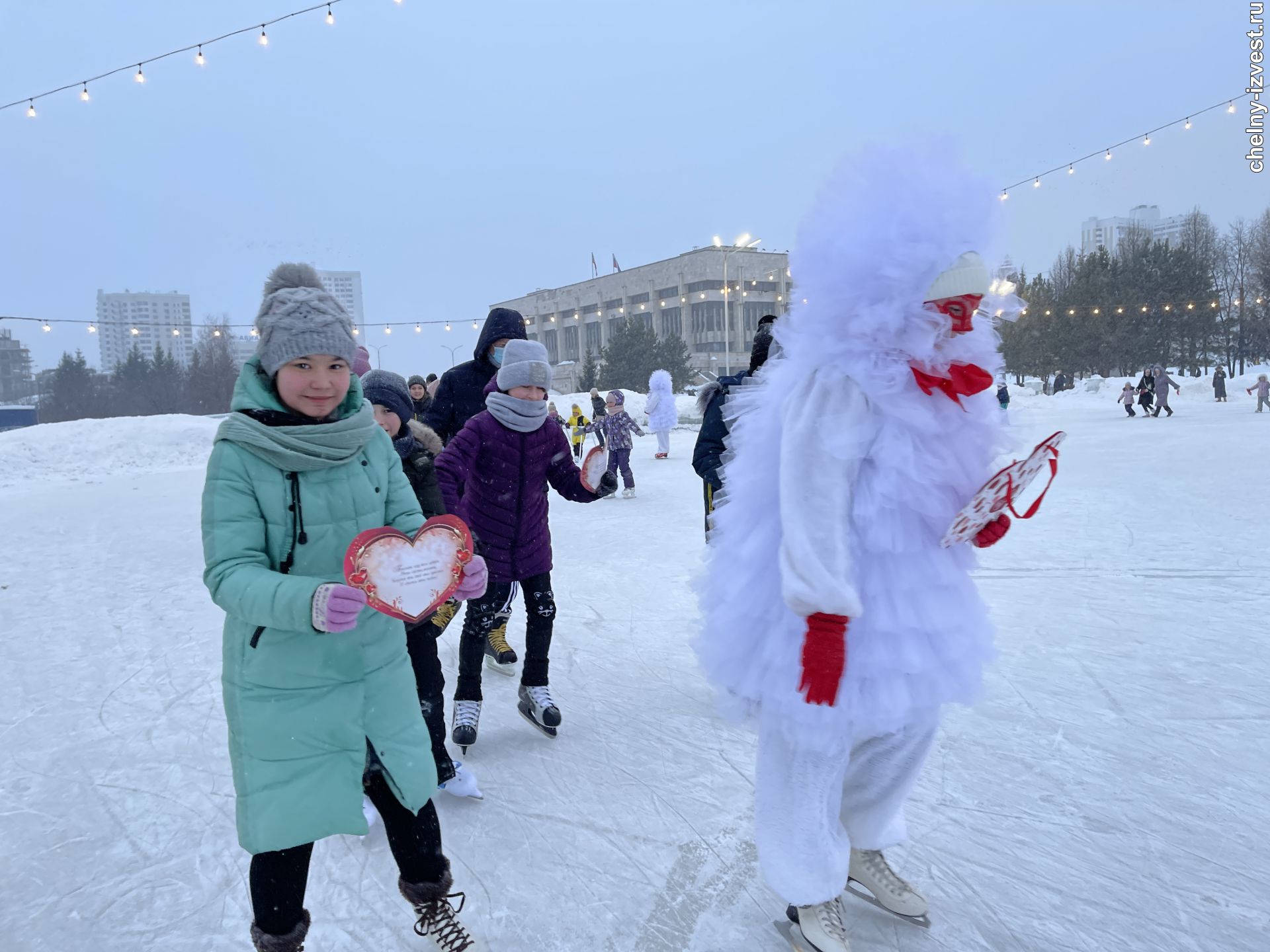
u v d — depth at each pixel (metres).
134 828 2.83
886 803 2.02
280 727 1.76
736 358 70.06
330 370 1.77
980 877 2.33
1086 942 2.05
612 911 2.27
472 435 3.27
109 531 9.71
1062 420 23.80
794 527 1.71
